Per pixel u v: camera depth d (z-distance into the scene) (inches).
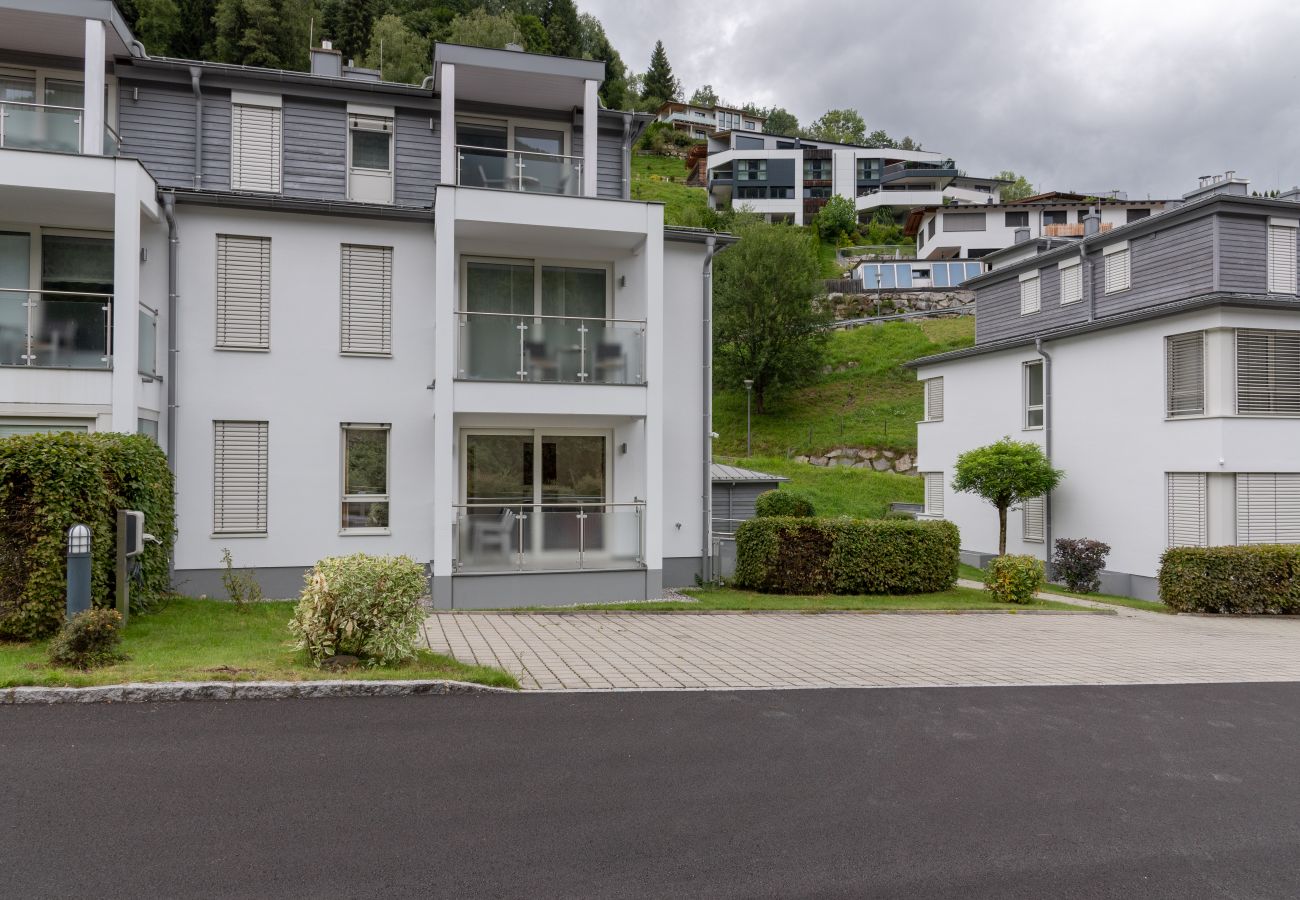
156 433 543.5
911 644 466.0
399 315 593.6
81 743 247.3
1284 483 736.3
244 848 184.1
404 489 591.2
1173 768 263.9
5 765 228.4
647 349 592.4
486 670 337.1
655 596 589.6
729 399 1705.2
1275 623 638.5
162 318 549.3
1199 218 805.9
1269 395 732.7
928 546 679.7
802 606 577.9
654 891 171.2
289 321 572.7
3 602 355.3
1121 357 820.6
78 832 189.5
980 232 2508.6
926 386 1138.7
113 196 501.0
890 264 2188.7
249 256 568.1
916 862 189.6
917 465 1246.9
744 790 229.8
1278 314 732.7
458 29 2512.3
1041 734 296.2
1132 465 805.9
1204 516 735.1
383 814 204.5
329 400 577.9
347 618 331.9
